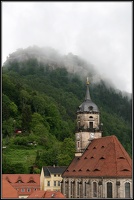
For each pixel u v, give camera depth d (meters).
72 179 149.00
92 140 159.38
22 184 186.50
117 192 120.00
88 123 162.12
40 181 193.25
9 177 188.38
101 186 124.88
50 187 192.62
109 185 122.94
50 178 192.88
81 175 139.62
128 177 120.88
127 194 120.50
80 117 163.75
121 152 129.25
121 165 123.69
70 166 158.88
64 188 156.50
